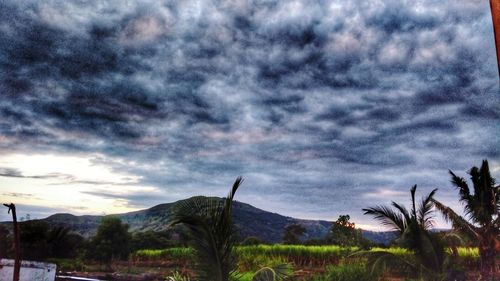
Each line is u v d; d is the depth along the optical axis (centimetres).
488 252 1534
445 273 1340
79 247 3756
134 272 2047
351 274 1416
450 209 1611
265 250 2398
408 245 1345
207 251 700
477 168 1590
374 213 1419
